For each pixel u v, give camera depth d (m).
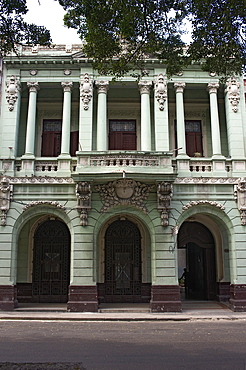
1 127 20.22
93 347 10.57
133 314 17.50
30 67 20.97
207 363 8.78
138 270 20.98
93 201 19.05
